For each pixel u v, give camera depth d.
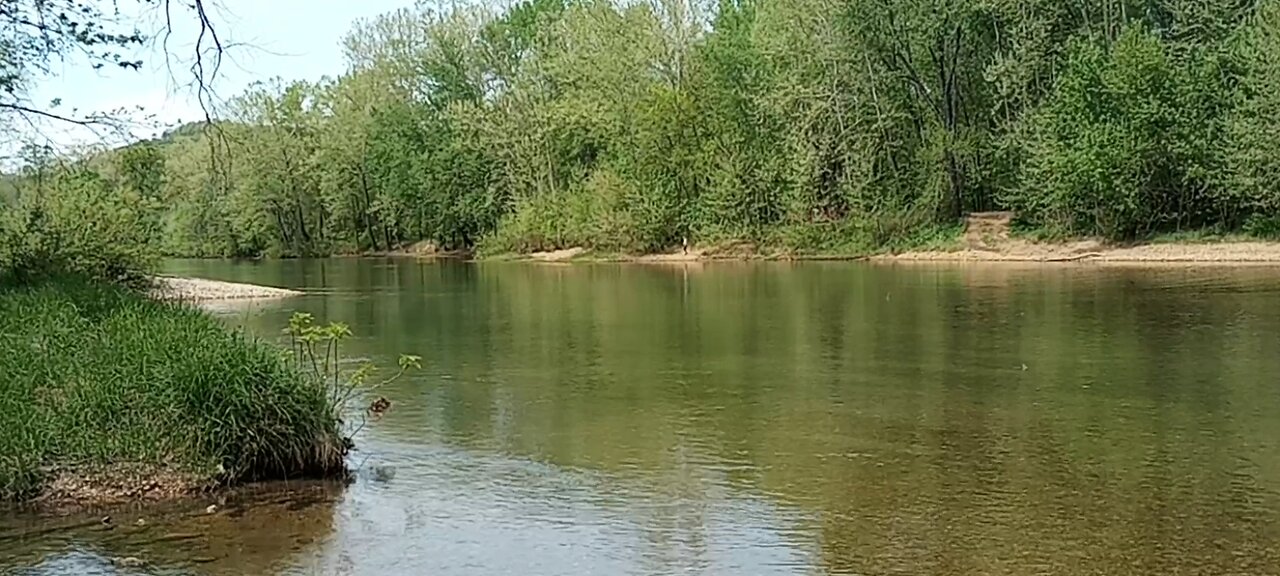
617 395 13.83
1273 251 36.03
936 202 45.44
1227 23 41.00
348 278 40.00
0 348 11.18
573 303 27.20
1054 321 20.45
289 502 8.98
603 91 53.47
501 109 59.34
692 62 51.84
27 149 17.34
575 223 54.09
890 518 8.48
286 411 9.71
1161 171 39.25
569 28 55.12
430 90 63.94
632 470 10.06
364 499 9.09
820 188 48.12
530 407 13.06
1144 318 20.50
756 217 49.59
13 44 15.20
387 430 11.80
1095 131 39.38
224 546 7.90
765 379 14.88
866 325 20.70
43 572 7.39
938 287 29.22
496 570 7.39
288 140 63.69
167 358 10.04
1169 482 9.38
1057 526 8.23
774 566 7.42
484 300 28.52
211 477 9.29
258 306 27.22
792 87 46.31
